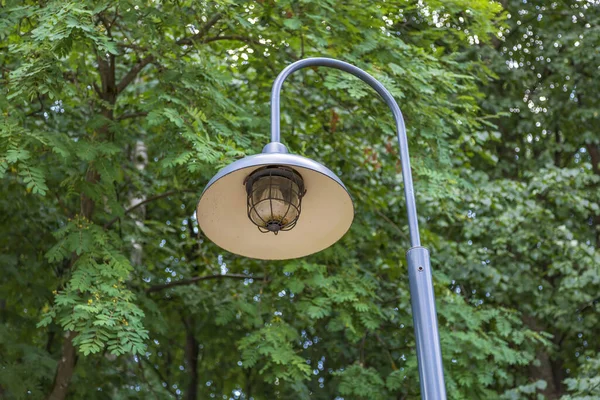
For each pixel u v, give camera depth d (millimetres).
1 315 12031
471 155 14336
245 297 12578
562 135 18859
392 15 12312
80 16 8695
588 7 19000
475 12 12211
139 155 14812
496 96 18031
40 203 12562
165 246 14547
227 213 5609
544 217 15195
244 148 10062
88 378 12383
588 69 17922
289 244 5785
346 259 12125
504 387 16062
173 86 9992
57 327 12242
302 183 5344
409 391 12172
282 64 11844
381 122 11398
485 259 15320
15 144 8562
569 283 14523
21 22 10305
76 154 9219
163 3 10070
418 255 5277
